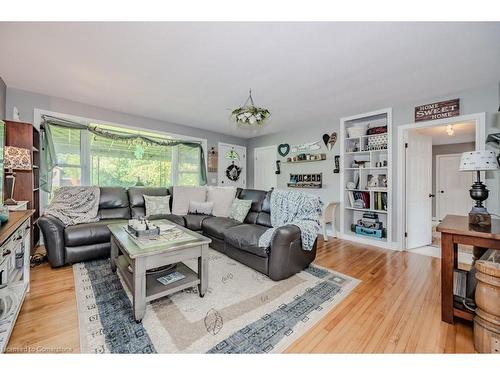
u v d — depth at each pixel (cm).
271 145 548
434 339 142
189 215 367
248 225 301
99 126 374
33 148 282
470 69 231
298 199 278
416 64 222
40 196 321
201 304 179
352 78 255
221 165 551
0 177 219
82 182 362
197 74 248
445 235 159
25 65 231
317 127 454
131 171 414
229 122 455
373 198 378
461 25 165
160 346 133
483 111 270
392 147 349
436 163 577
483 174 269
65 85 281
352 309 176
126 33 178
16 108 270
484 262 134
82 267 246
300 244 238
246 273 239
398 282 225
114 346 132
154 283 182
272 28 171
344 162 409
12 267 180
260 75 249
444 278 159
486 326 127
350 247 351
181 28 171
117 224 263
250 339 140
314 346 136
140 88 288
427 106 315
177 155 473
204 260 191
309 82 266
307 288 209
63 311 166
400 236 339
